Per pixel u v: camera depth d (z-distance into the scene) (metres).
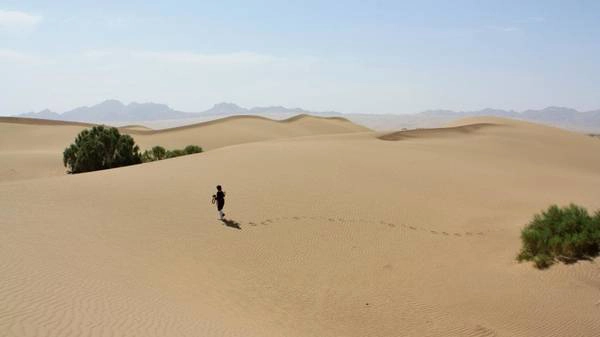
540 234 17.38
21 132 72.56
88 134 42.66
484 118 93.06
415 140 57.00
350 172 29.42
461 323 12.77
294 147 37.97
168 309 10.64
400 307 13.59
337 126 114.38
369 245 18.39
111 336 8.50
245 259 16.30
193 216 20.02
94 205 20.06
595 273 15.43
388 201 24.09
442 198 25.81
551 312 13.52
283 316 12.38
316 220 20.64
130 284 12.02
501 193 28.25
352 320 12.66
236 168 28.83
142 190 23.22
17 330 8.05
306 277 15.27
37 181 24.27
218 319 10.83
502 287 15.12
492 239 19.70
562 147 62.34
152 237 17.08
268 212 21.20
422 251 18.17
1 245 13.45
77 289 10.70
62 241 14.90
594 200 27.88
